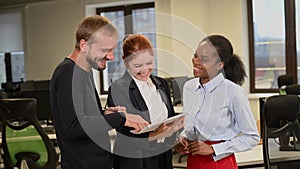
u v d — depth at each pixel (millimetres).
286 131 2369
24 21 7926
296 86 4406
